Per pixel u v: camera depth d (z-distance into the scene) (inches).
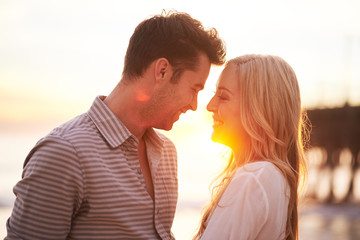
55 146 71.4
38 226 70.3
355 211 696.4
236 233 76.6
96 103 79.1
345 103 896.3
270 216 77.4
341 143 882.8
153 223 79.8
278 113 84.4
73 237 74.0
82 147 73.0
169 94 82.2
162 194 84.0
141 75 81.2
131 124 82.1
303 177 90.7
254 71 85.1
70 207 71.6
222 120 87.0
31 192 70.5
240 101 85.4
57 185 70.4
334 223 548.4
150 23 82.0
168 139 91.5
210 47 83.5
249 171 79.3
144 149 85.9
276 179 79.0
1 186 903.1
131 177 77.8
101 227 74.4
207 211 89.5
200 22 85.6
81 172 72.1
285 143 85.1
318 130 913.5
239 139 87.7
